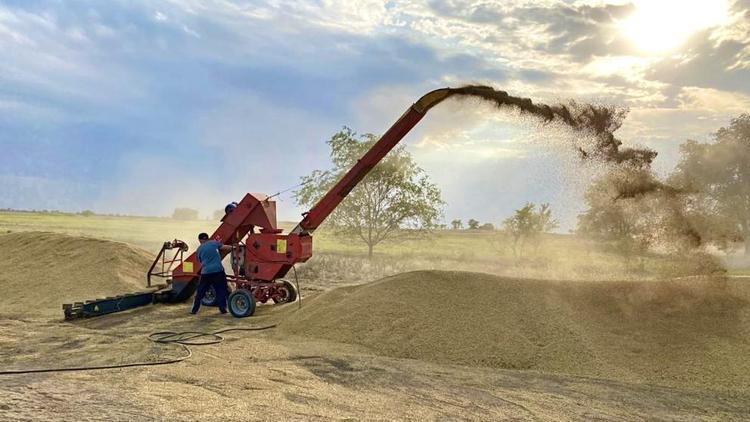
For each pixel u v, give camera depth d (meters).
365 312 8.44
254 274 11.01
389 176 20.44
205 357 6.94
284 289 11.68
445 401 5.39
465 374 6.49
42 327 9.05
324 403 5.08
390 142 10.30
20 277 12.77
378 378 6.16
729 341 7.09
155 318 10.03
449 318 8.00
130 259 13.86
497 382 6.19
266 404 4.92
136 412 4.47
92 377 5.79
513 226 23.95
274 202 11.67
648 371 6.65
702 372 6.52
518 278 9.11
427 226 21.00
